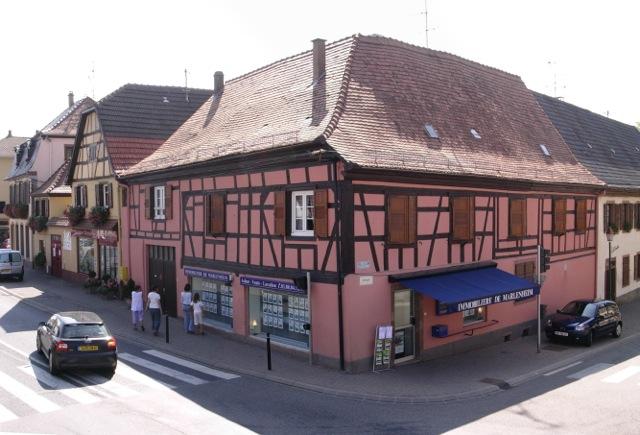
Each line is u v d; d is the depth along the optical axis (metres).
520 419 12.20
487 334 19.92
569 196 24.81
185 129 26.62
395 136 17.52
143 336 20.17
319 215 15.91
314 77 20.06
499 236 20.30
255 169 18.22
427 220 17.42
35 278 35.16
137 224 25.92
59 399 13.06
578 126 32.16
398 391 14.10
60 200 36.44
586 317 20.61
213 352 17.86
